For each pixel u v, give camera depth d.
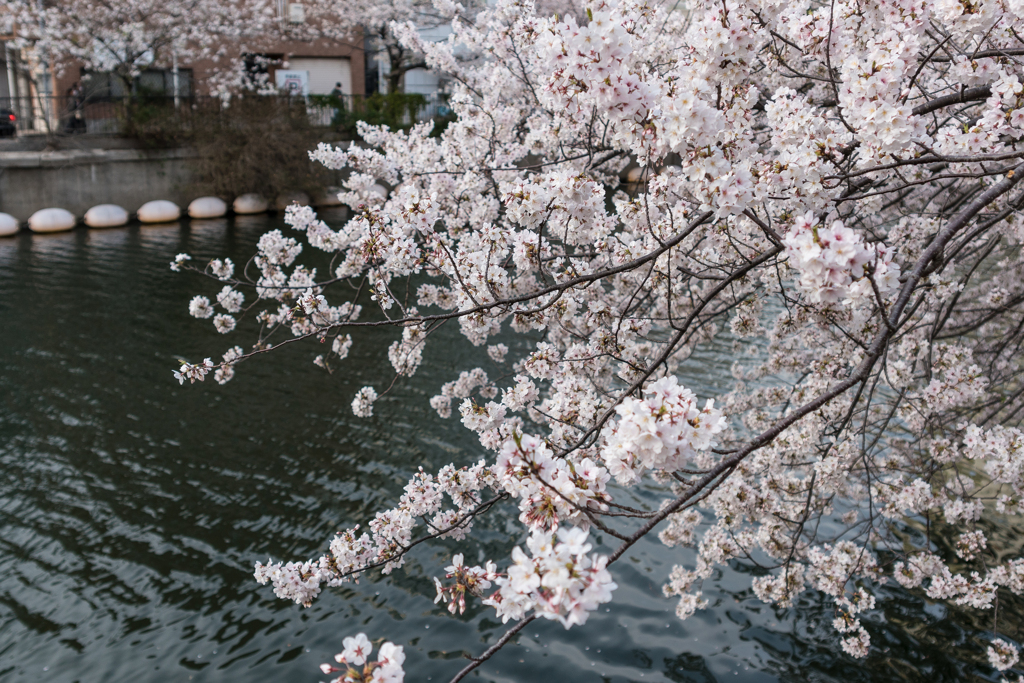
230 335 13.19
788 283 8.73
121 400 10.46
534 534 1.67
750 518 5.32
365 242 3.31
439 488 3.58
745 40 2.36
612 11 2.23
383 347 12.75
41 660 5.75
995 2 2.82
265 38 30.92
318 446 9.21
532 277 4.19
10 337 12.77
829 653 5.93
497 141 6.37
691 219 3.72
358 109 29.47
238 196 24.98
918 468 5.21
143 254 18.70
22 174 21.31
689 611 5.95
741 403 6.92
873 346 2.35
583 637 6.13
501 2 5.14
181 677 5.61
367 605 6.50
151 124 23.80
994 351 6.35
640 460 2.05
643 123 2.39
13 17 22.73
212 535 7.37
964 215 2.52
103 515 7.67
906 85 2.87
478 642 6.08
